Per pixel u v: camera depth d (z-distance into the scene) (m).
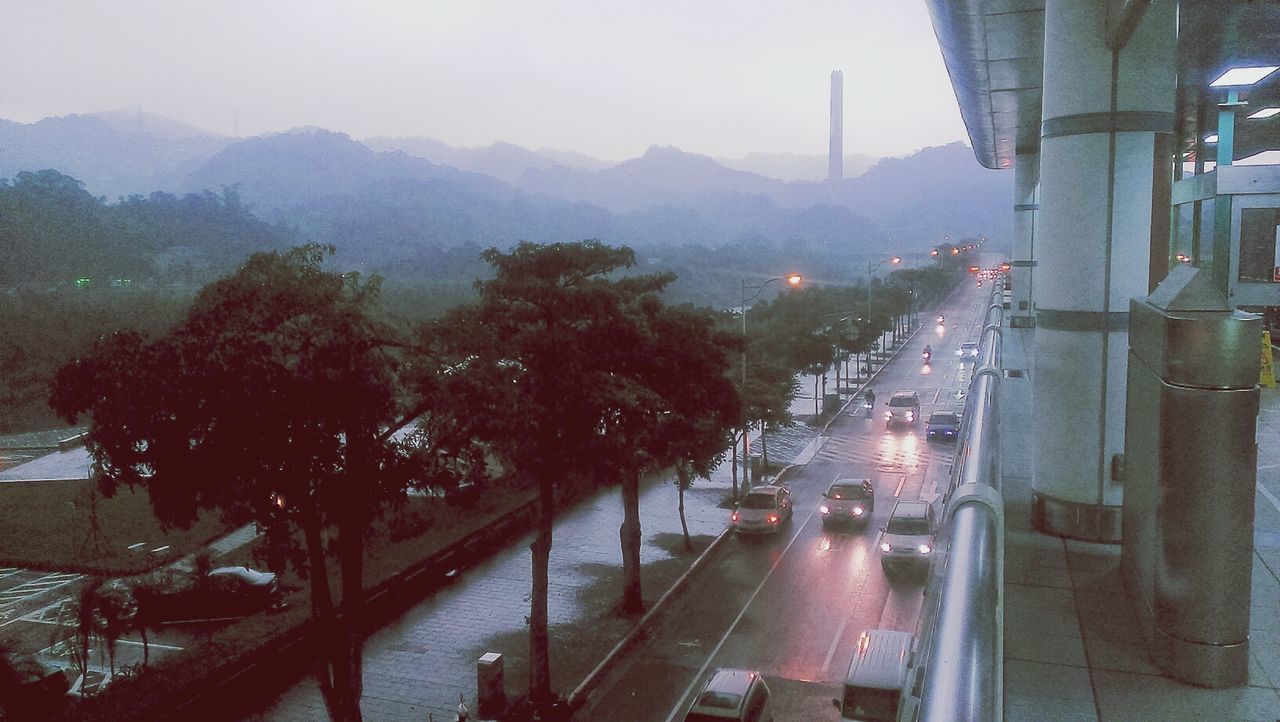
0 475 38.88
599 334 17.03
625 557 21.72
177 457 11.54
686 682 17.84
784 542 26.94
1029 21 23.69
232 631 19.59
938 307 125.81
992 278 172.75
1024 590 8.24
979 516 4.84
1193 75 24.11
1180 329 6.02
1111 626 7.23
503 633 20.72
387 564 23.70
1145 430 7.07
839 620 20.55
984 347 21.33
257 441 11.64
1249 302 22.86
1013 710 5.79
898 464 37.47
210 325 11.94
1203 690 5.99
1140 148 9.70
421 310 84.88
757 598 22.30
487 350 14.09
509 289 15.98
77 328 65.56
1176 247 26.27
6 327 62.62
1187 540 6.05
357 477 12.65
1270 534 9.23
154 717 15.93
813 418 47.69
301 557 12.63
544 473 16.28
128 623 17.94
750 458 38.22
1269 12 18.02
